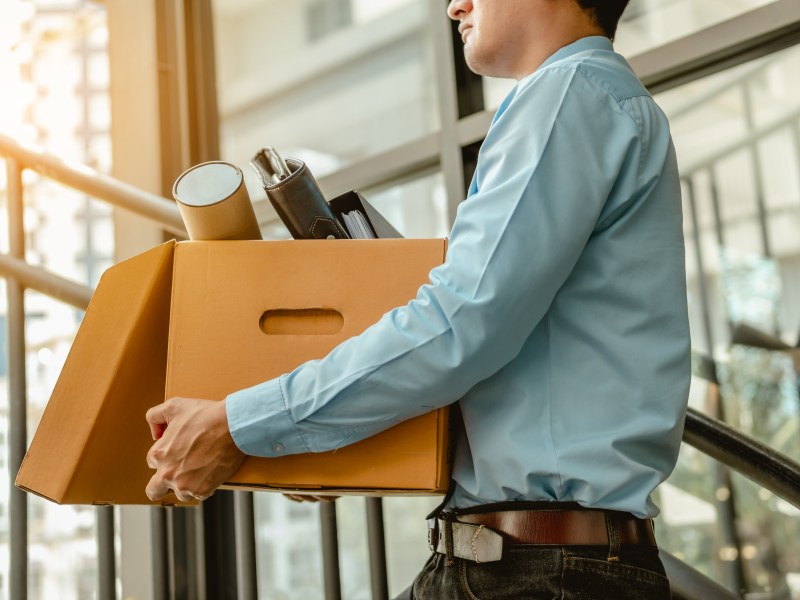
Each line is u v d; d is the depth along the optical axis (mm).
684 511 2098
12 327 1690
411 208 2305
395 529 2312
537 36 1093
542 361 936
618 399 918
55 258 3121
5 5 3166
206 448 934
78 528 2773
